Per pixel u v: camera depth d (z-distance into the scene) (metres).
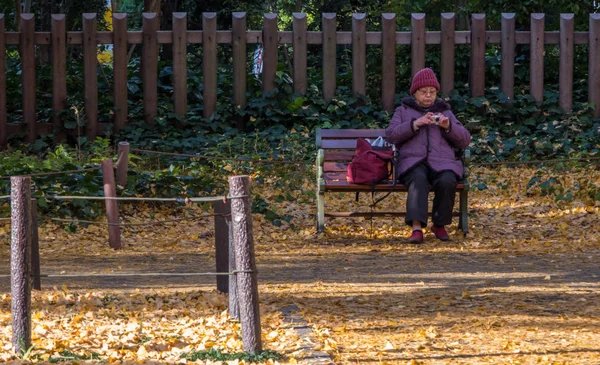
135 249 11.83
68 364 5.88
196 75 22.30
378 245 11.92
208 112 20.31
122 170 13.32
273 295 8.41
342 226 13.42
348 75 21.73
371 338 6.61
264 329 6.89
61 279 9.53
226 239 8.48
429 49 21.98
